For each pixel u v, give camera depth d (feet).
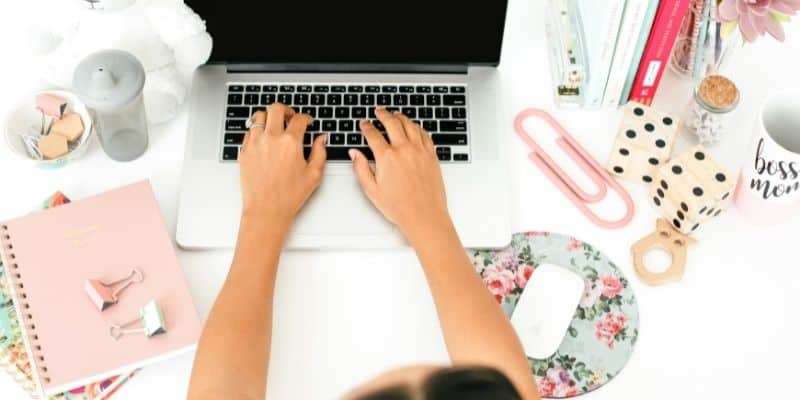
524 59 3.64
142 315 2.88
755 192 3.14
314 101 3.39
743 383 2.97
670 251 3.19
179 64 3.32
